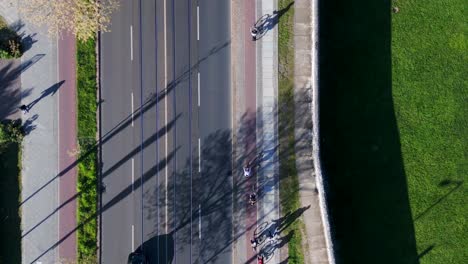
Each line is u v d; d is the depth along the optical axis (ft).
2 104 175.42
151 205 177.27
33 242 176.04
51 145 175.83
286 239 176.45
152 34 176.65
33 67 175.32
